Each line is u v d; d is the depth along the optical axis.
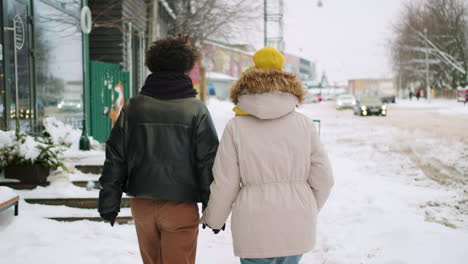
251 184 2.85
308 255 4.71
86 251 4.72
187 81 3.26
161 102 3.17
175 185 3.11
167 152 3.12
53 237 5.09
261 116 2.82
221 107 39.56
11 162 6.23
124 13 15.53
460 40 56.22
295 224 2.76
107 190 3.10
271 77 2.83
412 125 22.83
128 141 3.18
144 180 3.11
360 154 12.63
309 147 2.89
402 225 5.26
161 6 21.64
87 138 8.77
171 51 3.19
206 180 3.12
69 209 5.93
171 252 3.20
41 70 9.55
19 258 4.50
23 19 8.84
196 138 3.15
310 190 2.90
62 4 10.73
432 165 10.43
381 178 8.97
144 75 19.03
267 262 2.81
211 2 20.52
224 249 4.96
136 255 4.67
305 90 2.96
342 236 5.19
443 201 6.95
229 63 56.66
